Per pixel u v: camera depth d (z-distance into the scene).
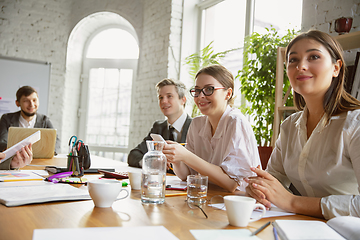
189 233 0.69
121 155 4.96
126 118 4.92
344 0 2.29
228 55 3.74
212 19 4.08
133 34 4.97
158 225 0.74
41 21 4.73
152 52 4.34
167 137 2.46
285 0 3.11
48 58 4.77
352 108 1.07
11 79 4.50
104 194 0.87
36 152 2.37
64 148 4.93
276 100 2.44
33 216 0.77
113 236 0.62
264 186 0.98
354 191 1.12
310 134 1.19
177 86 2.45
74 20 4.89
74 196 0.95
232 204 0.77
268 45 2.87
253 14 3.51
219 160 1.57
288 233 0.66
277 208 1.01
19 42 4.61
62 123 4.88
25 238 0.61
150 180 0.97
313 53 1.05
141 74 4.52
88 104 5.11
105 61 5.04
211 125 1.68
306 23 2.55
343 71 1.08
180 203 1.00
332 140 1.09
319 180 1.13
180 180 1.52
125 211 0.86
